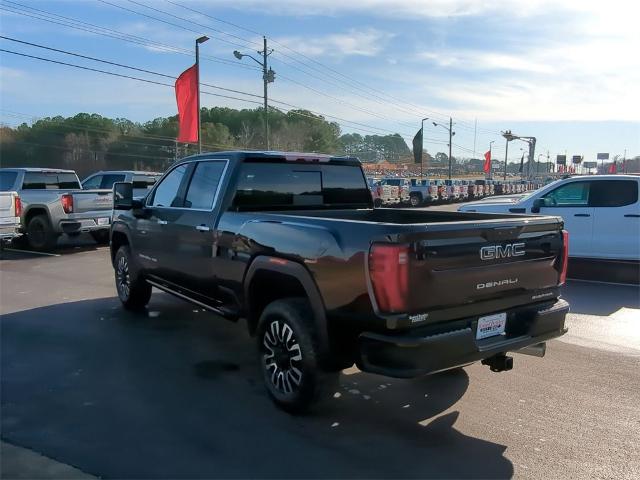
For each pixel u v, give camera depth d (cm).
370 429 415
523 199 1115
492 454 381
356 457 373
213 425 416
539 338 437
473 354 385
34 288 904
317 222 414
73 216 1327
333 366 409
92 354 574
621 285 990
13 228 1255
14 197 1255
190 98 2734
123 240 764
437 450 385
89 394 470
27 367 534
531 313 436
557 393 493
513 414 447
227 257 509
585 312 797
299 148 7800
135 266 709
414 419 434
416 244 357
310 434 405
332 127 8544
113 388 484
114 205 692
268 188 555
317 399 417
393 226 359
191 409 443
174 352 583
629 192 1013
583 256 1050
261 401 461
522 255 425
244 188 538
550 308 447
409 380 518
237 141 8088
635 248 1006
